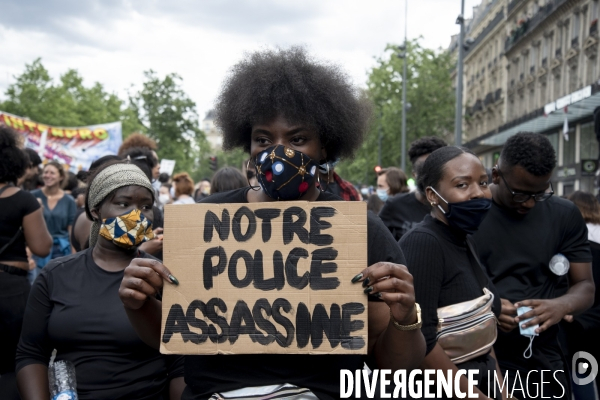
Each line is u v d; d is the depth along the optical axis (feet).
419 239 8.79
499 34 148.66
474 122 172.65
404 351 6.53
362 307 6.39
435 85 151.43
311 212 6.56
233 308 6.50
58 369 8.25
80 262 8.95
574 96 71.31
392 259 6.77
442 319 8.55
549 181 10.61
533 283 10.95
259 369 6.53
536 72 121.49
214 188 17.48
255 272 6.55
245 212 6.63
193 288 6.55
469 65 182.50
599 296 13.64
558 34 109.09
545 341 10.93
